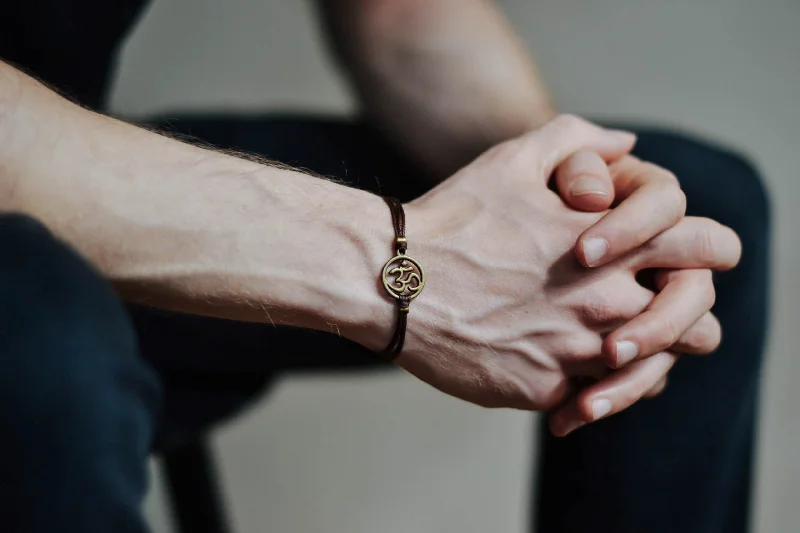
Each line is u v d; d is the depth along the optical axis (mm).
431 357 586
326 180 587
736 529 710
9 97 540
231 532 830
